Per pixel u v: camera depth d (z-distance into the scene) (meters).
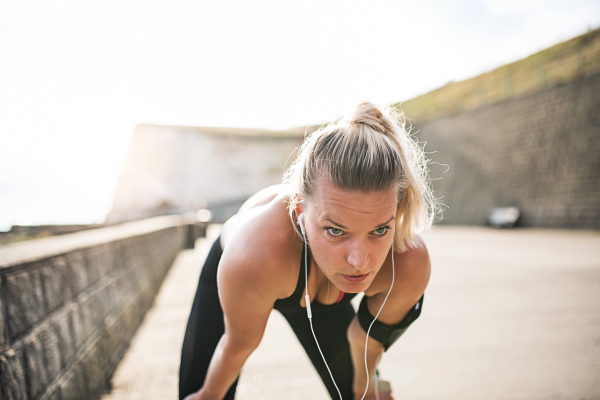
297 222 0.99
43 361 1.41
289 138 39.53
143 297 3.66
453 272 5.18
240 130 39.69
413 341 2.63
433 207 1.06
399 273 1.06
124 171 37.25
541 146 14.34
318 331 1.43
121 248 2.94
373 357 1.34
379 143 0.78
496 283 4.40
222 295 1.03
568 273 4.85
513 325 2.89
